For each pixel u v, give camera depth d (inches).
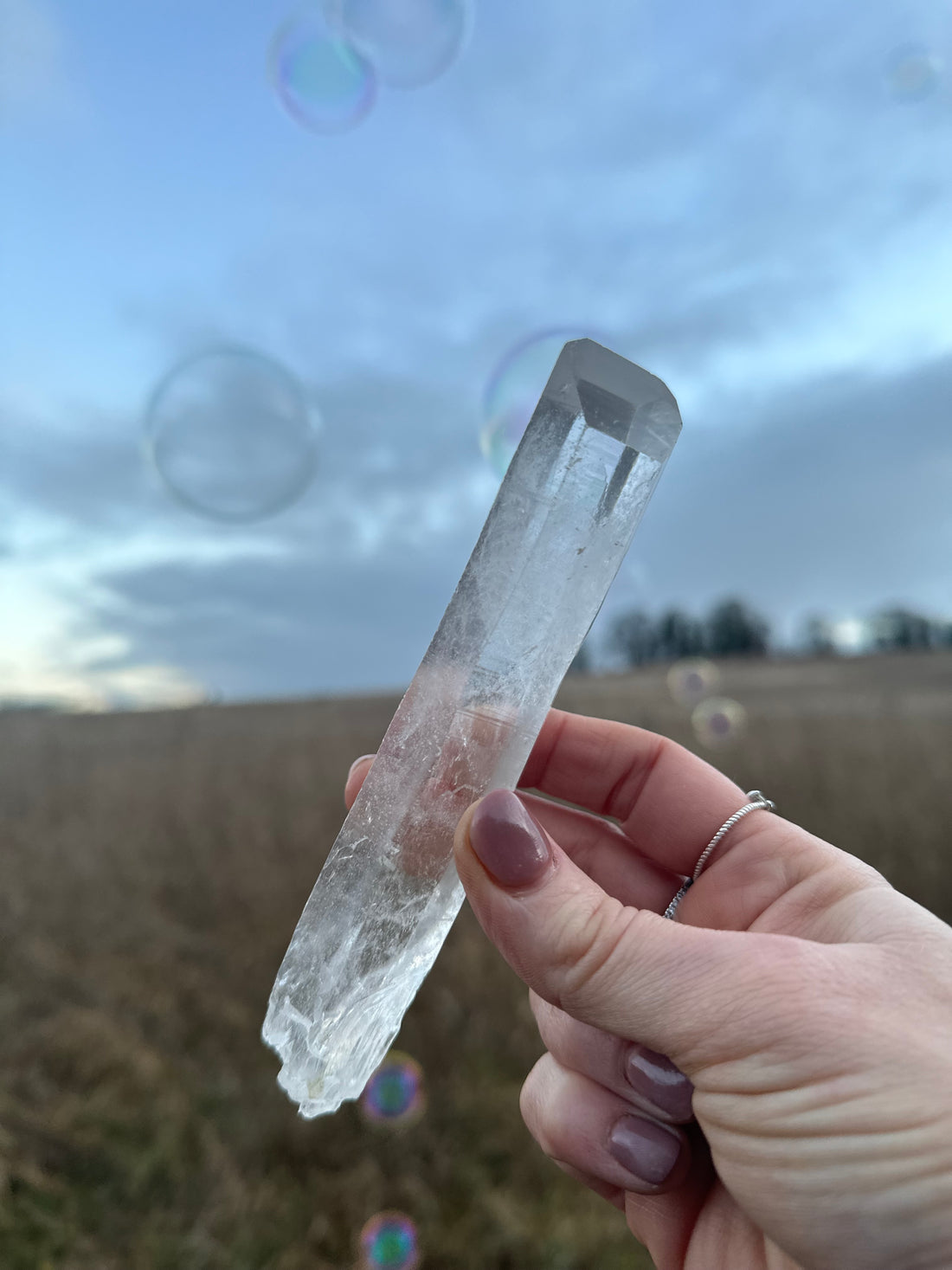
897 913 5.8
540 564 5.9
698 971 5.2
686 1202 6.8
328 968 5.8
